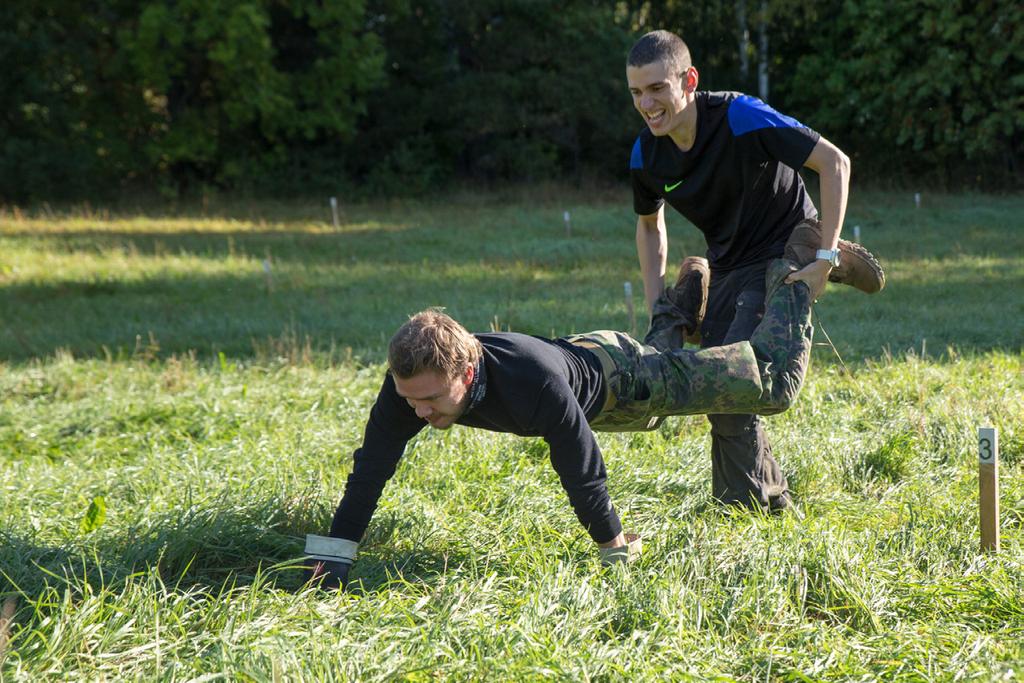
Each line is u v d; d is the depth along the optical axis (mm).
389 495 5102
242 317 13273
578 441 3943
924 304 12891
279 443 6406
